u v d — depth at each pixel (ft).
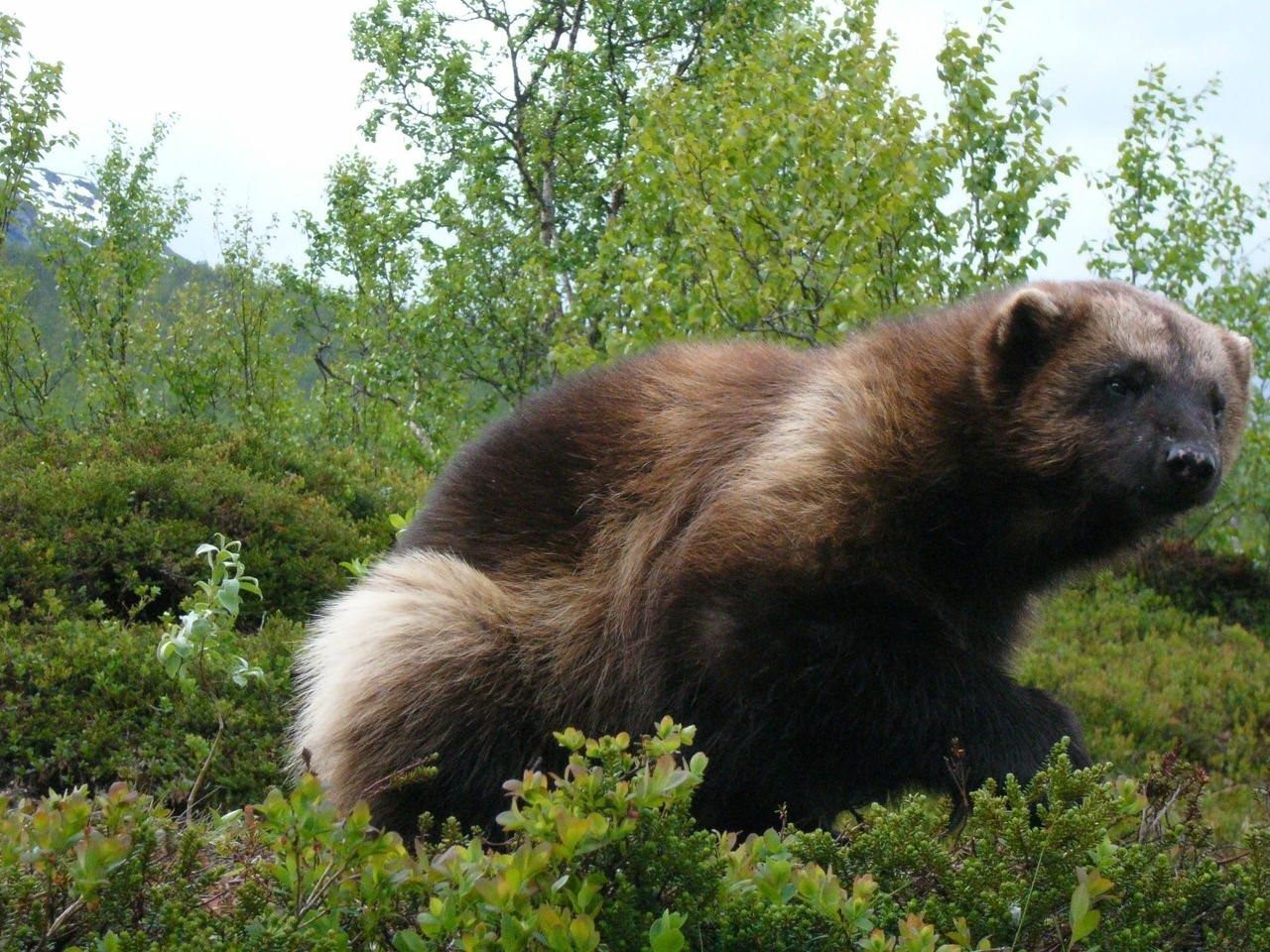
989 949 8.29
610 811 8.54
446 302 68.64
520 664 14.79
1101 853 9.27
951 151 39.75
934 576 14.03
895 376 14.37
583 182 79.00
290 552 28.04
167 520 27.61
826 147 34.12
